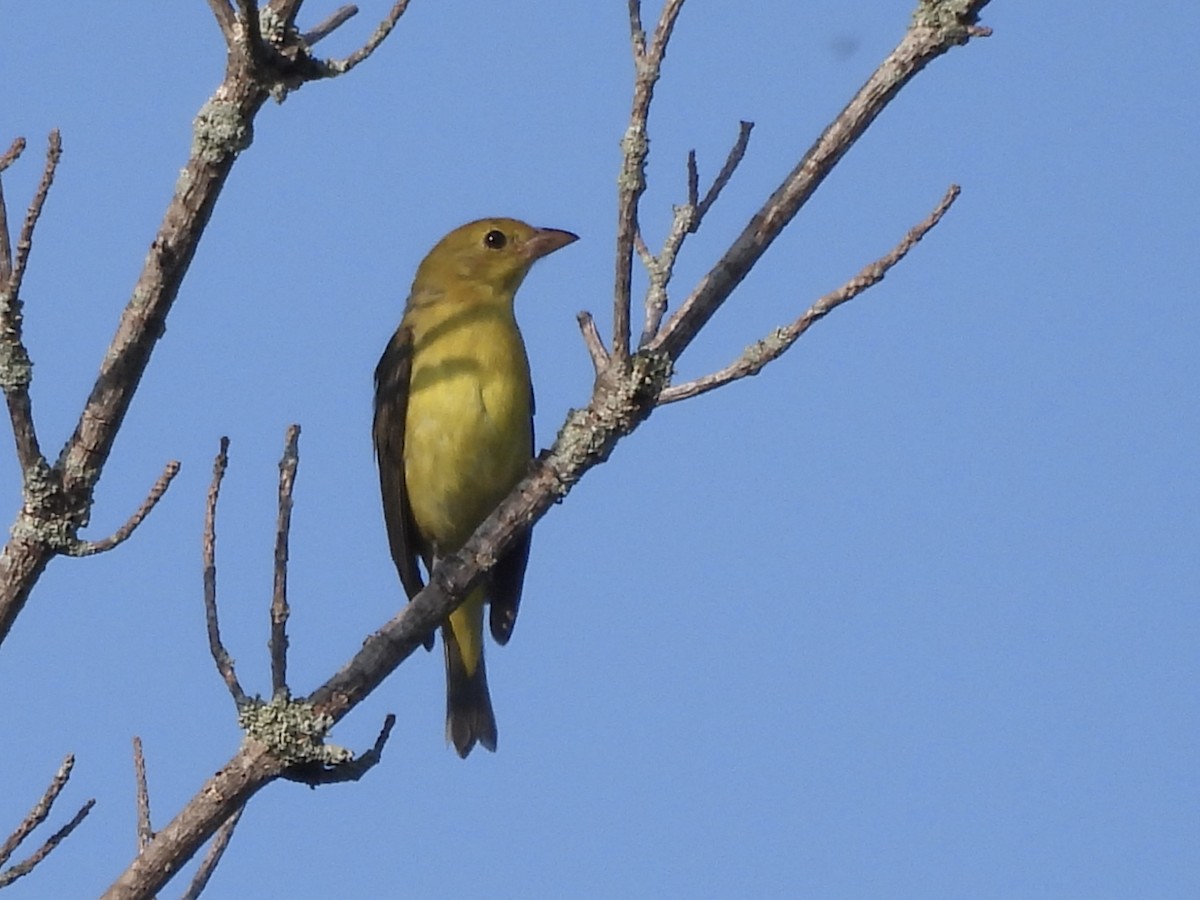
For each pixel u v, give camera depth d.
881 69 9.12
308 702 8.90
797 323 8.95
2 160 8.16
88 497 8.70
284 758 8.77
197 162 8.61
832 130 9.23
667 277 9.19
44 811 8.09
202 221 8.70
